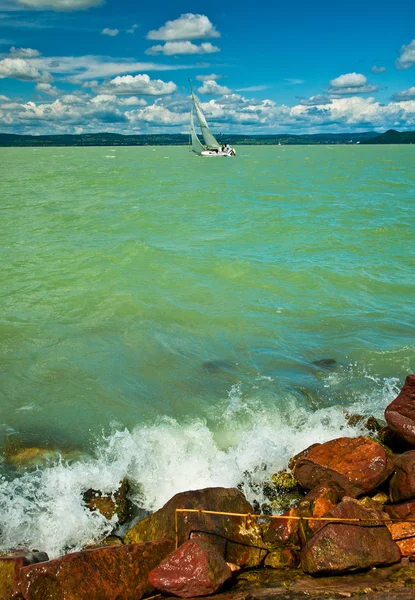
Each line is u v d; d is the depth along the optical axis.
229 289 16.91
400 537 6.15
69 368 11.57
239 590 5.52
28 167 81.56
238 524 6.48
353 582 5.55
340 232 25.91
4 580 5.55
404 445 8.29
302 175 63.84
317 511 6.58
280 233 25.89
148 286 17.02
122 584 5.50
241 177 61.28
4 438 9.03
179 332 13.50
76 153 168.88
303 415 9.79
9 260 20.06
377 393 10.55
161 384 10.95
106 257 20.53
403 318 14.54
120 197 40.50
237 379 11.17
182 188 47.88
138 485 7.90
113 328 13.69
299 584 5.57
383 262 20.19
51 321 14.09
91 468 8.11
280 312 14.93
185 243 23.55
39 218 29.95
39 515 7.21
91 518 7.18
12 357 12.02
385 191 44.41
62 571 5.40
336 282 17.69
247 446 8.69
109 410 9.99
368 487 7.10
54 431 9.29
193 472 8.12
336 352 12.42
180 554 5.57
